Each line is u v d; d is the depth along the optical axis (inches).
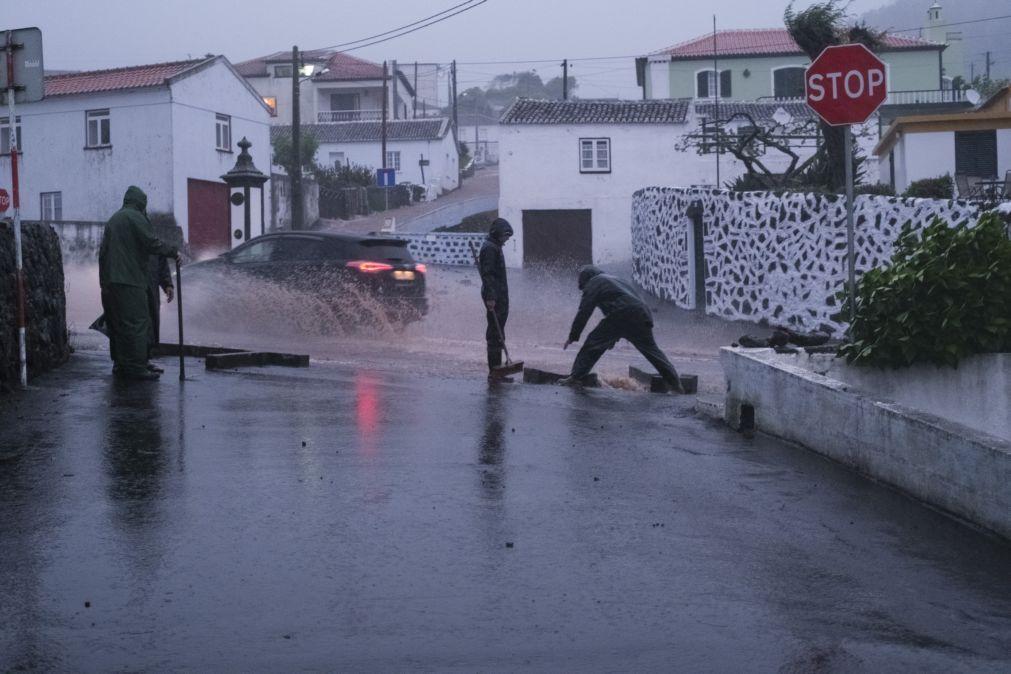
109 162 1449.3
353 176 2348.7
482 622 164.6
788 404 302.0
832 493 250.2
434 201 2583.7
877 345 309.3
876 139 1498.5
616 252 1587.1
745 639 160.2
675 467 275.0
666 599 177.3
